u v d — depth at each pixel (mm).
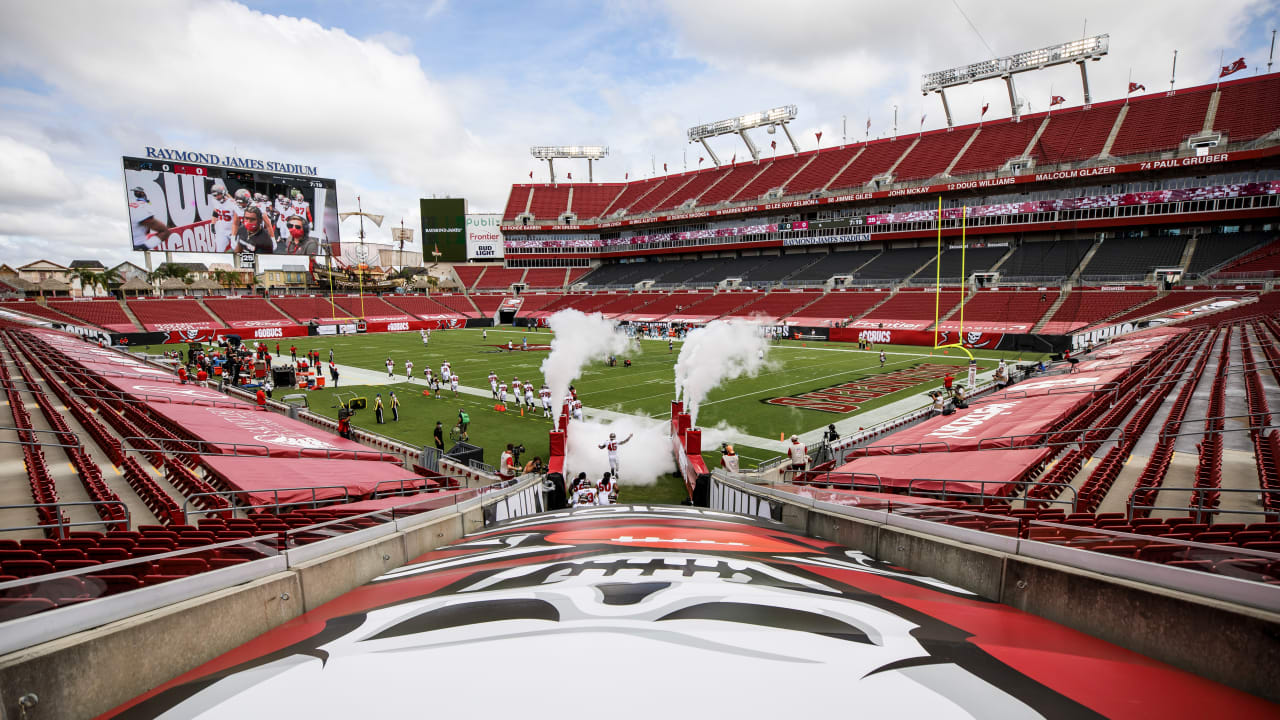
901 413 25484
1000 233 61406
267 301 72688
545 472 16578
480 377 36281
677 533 8398
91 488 10039
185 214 67125
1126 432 12977
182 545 6477
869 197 64688
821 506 9359
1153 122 54562
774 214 75375
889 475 12172
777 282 70938
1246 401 15117
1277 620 3189
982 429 16125
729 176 85188
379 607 4871
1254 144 46688
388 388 33031
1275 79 50906
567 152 101000
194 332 60781
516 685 2916
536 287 90438
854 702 2752
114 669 3619
